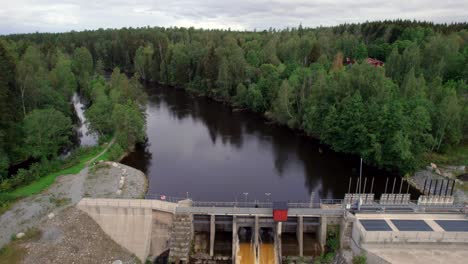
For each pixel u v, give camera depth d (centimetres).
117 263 5238
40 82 9825
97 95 10494
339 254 5469
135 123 9606
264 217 6003
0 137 7256
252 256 5722
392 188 7444
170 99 15462
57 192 6650
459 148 8406
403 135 7362
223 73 14388
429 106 8094
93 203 5872
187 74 17475
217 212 5728
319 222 5809
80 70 14912
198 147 9925
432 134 8119
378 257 4791
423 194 7081
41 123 7856
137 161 8894
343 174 8144
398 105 7725
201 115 13075
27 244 5275
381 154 7694
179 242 5500
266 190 7469
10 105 7825
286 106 10981
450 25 18325
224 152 9562
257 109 13125
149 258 5631
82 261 5172
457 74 11775
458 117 7800
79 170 7712
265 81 12938
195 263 5628
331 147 9388
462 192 6750
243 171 8369
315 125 9800
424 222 5359
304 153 9431
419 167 7731
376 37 19250
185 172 8312
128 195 6756
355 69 9681
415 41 13938
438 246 5006
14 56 10362
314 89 9975
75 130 11088
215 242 5966
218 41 19525
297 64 13500
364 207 5769
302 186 7631
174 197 7144
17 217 5828
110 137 9756
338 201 6969
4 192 6531
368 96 8775
